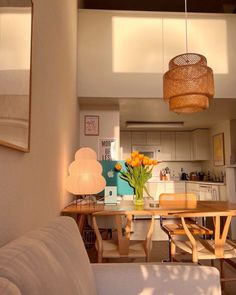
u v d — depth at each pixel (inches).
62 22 99.7
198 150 275.7
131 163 104.7
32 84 57.4
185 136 292.2
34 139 59.0
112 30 162.9
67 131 113.2
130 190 122.6
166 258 135.0
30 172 55.4
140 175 105.5
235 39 165.0
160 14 164.2
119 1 227.6
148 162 105.2
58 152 90.0
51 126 78.0
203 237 126.0
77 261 41.2
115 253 86.6
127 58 161.2
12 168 44.7
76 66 153.6
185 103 96.0
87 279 42.2
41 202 65.0
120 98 161.0
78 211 91.0
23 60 49.6
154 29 163.5
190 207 99.8
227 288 100.3
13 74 44.6
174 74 98.0
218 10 237.0
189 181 259.4
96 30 162.6
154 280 51.1
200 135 277.0
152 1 227.6
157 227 207.9
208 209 94.1
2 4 40.5
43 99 68.2
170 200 105.1
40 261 29.3
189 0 224.8
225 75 161.8
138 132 290.5
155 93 159.2
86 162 98.8
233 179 191.9
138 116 222.4
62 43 99.4
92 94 157.9
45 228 43.4
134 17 164.1
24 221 50.9
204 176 280.1
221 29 165.2
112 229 119.1
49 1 75.5
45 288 26.0
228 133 233.6
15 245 30.7
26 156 52.6
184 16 164.9
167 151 290.5
